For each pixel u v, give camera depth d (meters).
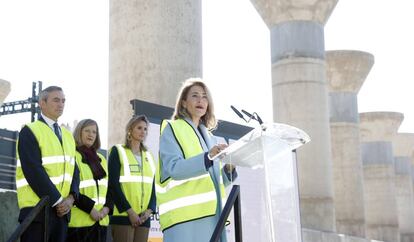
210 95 4.66
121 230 6.50
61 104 5.82
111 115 10.22
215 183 4.45
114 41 10.30
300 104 19.00
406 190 44.75
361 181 27.72
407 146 44.97
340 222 26.84
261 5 19.84
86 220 6.10
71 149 5.85
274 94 19.55
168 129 4.45
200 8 10.48
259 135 3.94
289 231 3.95
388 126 37.81
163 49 9.94
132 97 9.91
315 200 18.80
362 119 38.09
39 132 5.59
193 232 4.30
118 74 10.12
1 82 23.64
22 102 27.73
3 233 7.40
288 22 19.47
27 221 4.62
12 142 13.23
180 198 4.33
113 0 10.46
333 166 27.52
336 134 27.72
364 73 27.92
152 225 8.09
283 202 3.96
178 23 10.08
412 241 44.09
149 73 9.88
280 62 19.44
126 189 6.63
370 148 38.16
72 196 5.72
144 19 10.01
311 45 19.39
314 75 19.23
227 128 10.00
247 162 4.27
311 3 19.23
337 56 27.33
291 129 4.02
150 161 6.92
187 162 4.13
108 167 6.71
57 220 5.43
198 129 4.64
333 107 27.97
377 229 37.25
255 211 9.83
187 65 10.05
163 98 9.82
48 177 5.39
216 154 4.03
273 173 3.96
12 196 7.62
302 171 18.94
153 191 6.82
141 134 6.84
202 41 10.46
